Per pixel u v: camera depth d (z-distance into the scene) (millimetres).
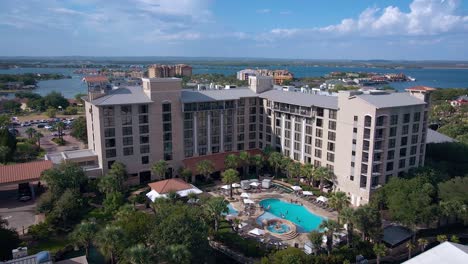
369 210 71188
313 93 125688
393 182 89500
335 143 102250
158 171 103625
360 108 93188
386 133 92562
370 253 70875
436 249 60094
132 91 110500
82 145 157750
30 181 93375
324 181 108250
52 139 168000
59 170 90750
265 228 83000
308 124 111125
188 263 53594
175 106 111875
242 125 127062
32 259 54469
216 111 119625
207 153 121125
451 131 154375
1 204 93500
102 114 100812
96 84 111688
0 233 62188
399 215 77125
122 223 63969
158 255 55031
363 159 94500
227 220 85188
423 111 100125
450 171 105438
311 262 62875
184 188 92375
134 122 105938
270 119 124875
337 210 84688
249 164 118375
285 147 120625
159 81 107438
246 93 127500
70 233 74312
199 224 62000
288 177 115688
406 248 75938
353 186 97625
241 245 72625
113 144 104188
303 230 83375
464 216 79375
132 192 102125
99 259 68062
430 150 115000
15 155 133125
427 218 75750
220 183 111750
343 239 75562
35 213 88188
